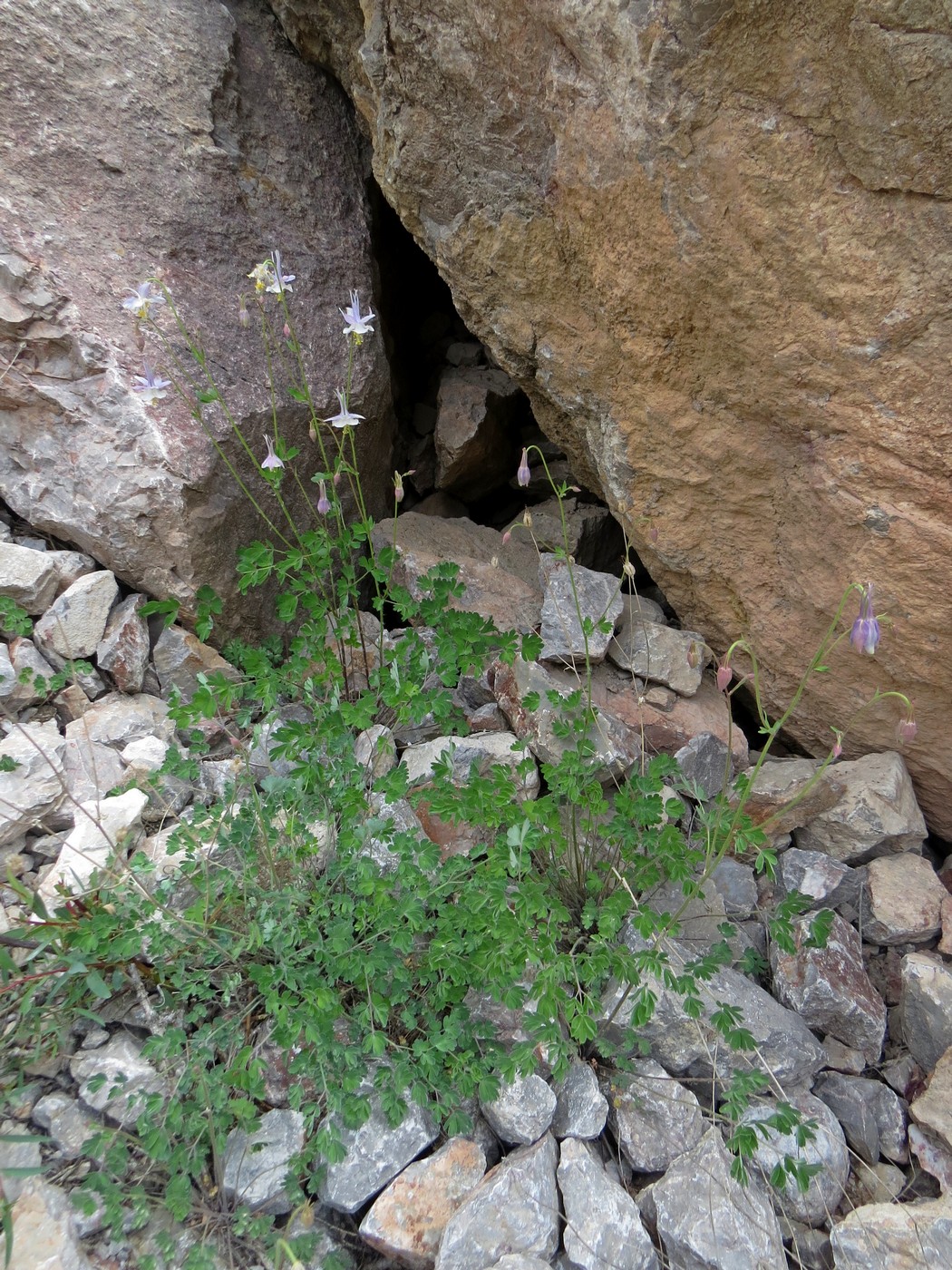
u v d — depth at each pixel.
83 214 2.81
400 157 2.80
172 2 3.22
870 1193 2.02
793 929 2.30
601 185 2.39
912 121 1.93
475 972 1.98
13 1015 1.95
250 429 2.82
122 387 2.66
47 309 2.65
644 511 2.83
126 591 2.87
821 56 1.98
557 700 2.40
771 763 2.78
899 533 2.32
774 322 2.30
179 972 1.98
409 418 4.12
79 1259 1.64
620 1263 1.74
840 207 2.11
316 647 2.58
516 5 2.33
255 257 3.12
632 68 2.17
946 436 2.18
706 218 2.26
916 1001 2.23
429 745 2.65
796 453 2.47
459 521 3.56
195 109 3.12
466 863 2.13
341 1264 1.74
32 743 2.33
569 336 2.74
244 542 2.84
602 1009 2.02
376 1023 2.05
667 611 3.44
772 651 2.78
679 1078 2.07
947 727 2.54
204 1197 1.82
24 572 2.66
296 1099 1.84
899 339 2.15
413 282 4.21
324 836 2.33
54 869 2.18
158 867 2.21
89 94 2.91
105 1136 1.78
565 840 2.20
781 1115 1.82
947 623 2.35
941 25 1.81
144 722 2.63
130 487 2.62
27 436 2.76
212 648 2.81
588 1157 1.89
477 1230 1.74
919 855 2.58
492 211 2.71
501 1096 1.93
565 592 2.89
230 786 2.38
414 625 3.00
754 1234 1.81
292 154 3.40
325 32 3.36
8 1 2.81
